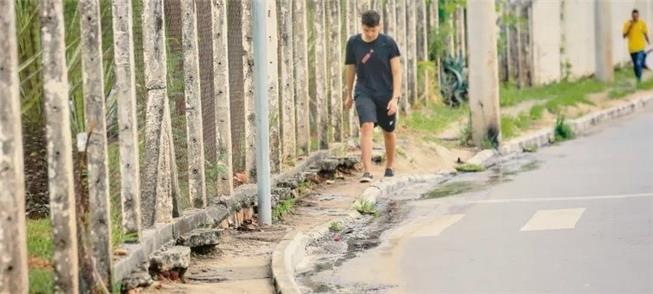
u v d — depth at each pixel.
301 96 17.80
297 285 11.26
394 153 18.34
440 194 17.44
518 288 10.95
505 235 13.64
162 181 11.77
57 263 9.25
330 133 19.61
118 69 10.69
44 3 9.05
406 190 17.97
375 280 11.56
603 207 15.38
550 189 17.39
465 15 30.12
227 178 13.80
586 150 22.80
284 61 16.92
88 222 9.64
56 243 9.24
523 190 17.45
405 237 13.88
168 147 11.86
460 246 13.11
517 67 33.12
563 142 24.70
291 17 17.22
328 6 19.67
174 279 11.13
